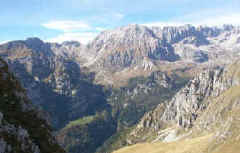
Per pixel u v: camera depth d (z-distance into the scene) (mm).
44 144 46438
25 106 50500
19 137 41125
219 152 143625
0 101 45188
